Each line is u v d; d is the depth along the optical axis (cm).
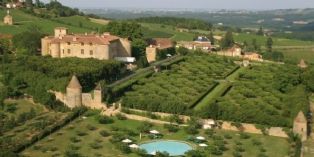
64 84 19038
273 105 19550
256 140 15550
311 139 16038
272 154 14325
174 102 17975
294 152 14500
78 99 18812
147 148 14738
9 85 19725
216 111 17112
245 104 19188
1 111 17350
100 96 18712
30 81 19812
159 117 17638
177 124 17075
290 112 17762
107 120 17050
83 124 16750
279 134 16262
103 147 14500
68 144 14588
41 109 18150
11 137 14788
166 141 15400
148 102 18175
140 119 17600
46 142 14725
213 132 16262
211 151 14262
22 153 13650
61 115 17550
